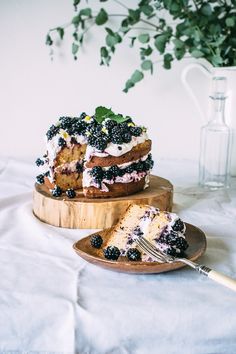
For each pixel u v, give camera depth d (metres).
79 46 1.51
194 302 0.79
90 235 0.97
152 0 1.47
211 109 1.54
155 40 1.41
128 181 1.09
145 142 1.14
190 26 1.39
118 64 1.53
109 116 1.15
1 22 1.48
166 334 0.77
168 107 1.57
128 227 0.96
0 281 0.84
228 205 1.21
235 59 1.38
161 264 0.84
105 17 1.44
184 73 1.36
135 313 0.77
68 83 1.54
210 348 0.77
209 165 1.34
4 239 0.99
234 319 0.77
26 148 1.60
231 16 1.41
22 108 1.56
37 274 0.86
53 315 0.78
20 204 1.19
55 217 1.07
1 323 0.78
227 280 0.80
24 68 1.52
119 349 0.77
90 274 0.87
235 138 1.37
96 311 0.77
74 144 1.14
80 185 1.16
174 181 1.40
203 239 0.94
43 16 1.48
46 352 0.77
